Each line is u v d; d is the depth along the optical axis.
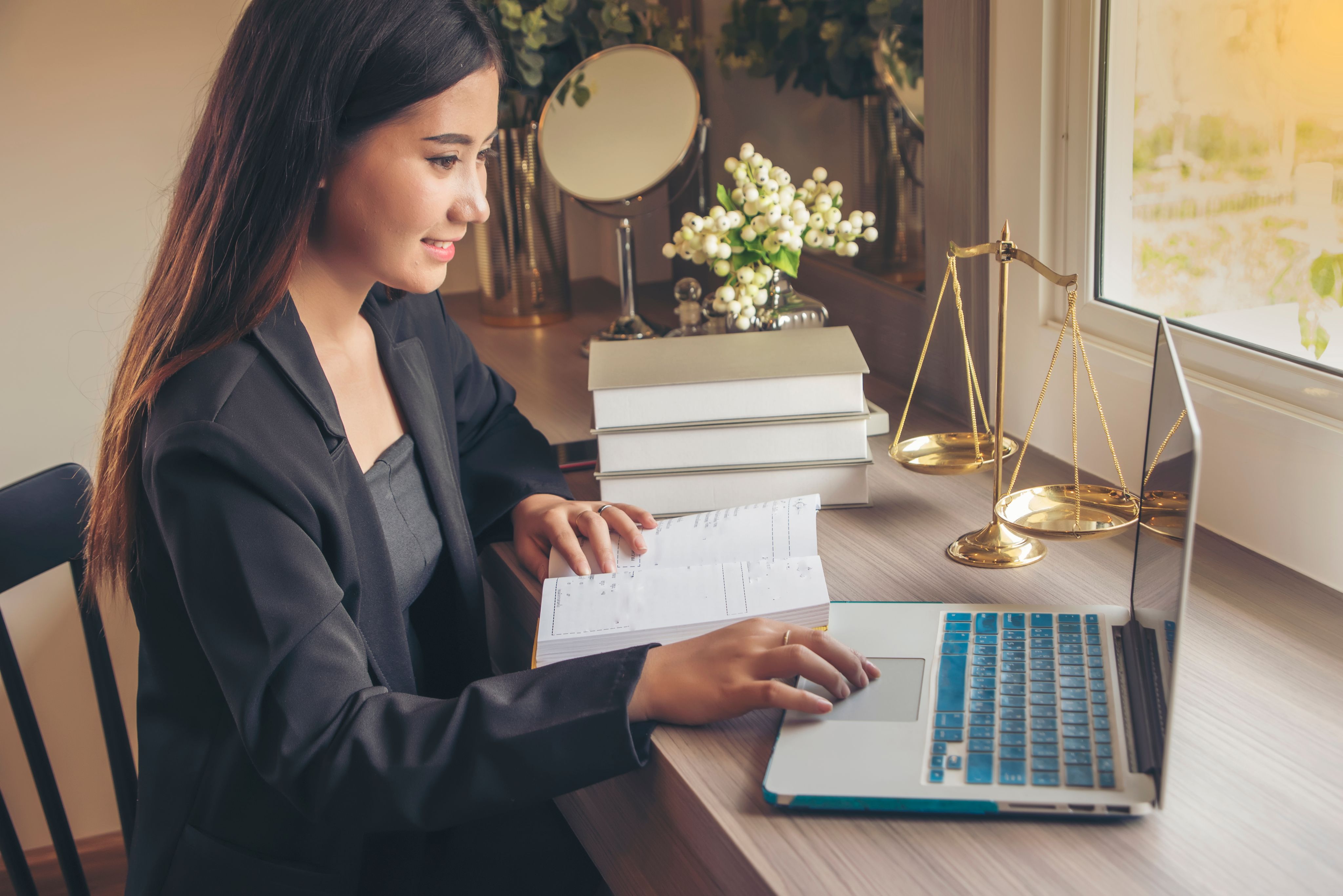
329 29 0.77
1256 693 0.74
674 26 1.92
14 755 1.70
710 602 0.86
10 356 1.53
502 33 1.75
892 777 0.65
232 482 0.75
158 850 0.86
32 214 1.48
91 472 1.60
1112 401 1.13
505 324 1.93
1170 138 1.04
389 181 0.82
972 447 1.08
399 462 0.99
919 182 1.41
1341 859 0.58
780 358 1.13
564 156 1.68
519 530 1.06
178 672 0.85
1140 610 0.75
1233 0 0.94
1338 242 0.87
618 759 0.71
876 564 0.97
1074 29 1.10
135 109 1.49
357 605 0.85
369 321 1.02
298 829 0.85
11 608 1.63
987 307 1.29
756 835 0.62
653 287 2.18
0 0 1.40
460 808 0.72
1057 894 0.56
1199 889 0.56
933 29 1.29
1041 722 0.69
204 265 0.80
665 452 1.09
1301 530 0.92
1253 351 0.97
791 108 1.72
